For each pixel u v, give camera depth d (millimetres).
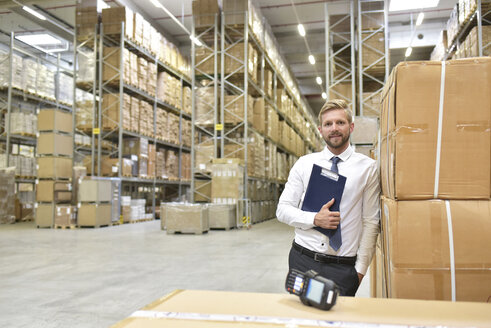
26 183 13508
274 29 16375
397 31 14789
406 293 1551
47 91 13469
